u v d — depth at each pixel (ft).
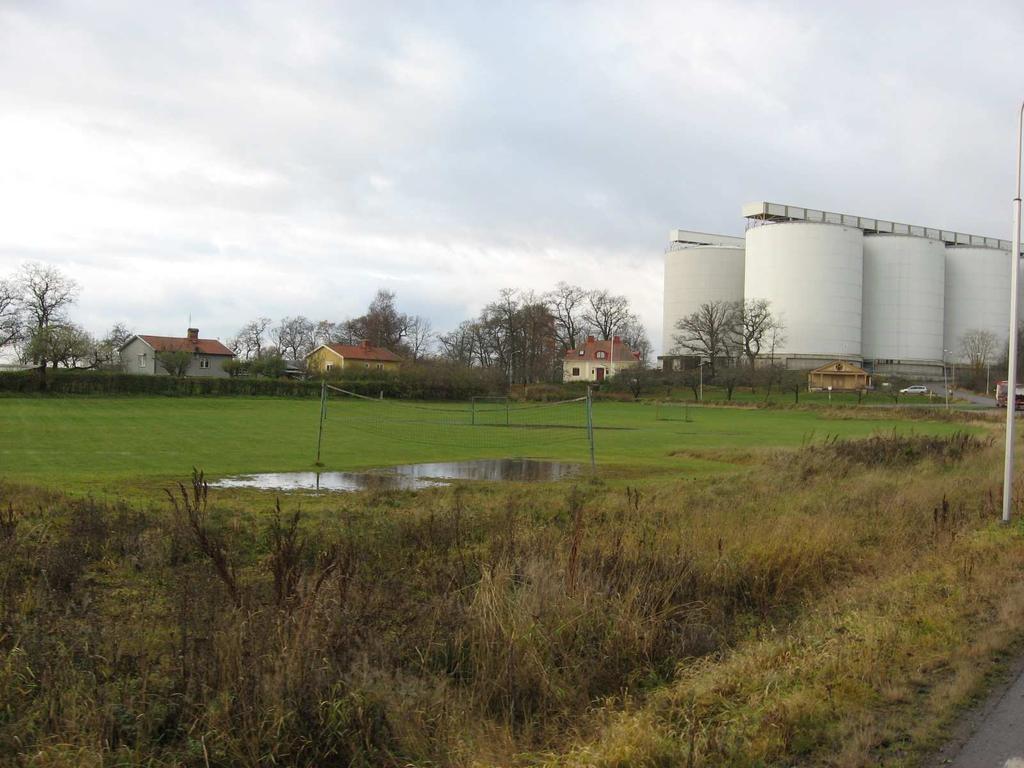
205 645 19.34
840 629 23.98
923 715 17.39
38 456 77.56
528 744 17.16
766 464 73.92
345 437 110.83
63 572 27.32
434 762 16.21
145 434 105.91
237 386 210.59
